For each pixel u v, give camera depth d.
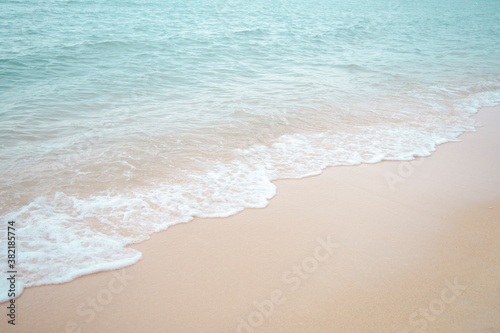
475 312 3.60
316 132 7.88
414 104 9.95
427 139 7.86
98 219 4.80
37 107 8.41
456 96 10.87
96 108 8.58
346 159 6.85
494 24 31.97
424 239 4.74
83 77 10.88
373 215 5.23
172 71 11.94
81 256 4.18
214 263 4.20
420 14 36.75
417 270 4.18
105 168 5.94
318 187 5.90
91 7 26.14
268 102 9.38
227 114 8.46
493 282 4.02
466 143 7.79
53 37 15.87
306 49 16.69
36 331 3.29
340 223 5.02
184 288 3.83
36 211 4.84
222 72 12.18
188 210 5.11
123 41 15.13
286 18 27.06
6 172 5.64
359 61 14.77
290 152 6.97
